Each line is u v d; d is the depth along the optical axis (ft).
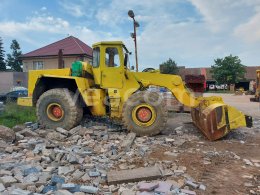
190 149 21.72
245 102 75.46
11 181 13.96
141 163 18.02
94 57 28.04
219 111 24.17
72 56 91.45
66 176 15.52
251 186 15.30
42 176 14.92
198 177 16.22
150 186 14.06
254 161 19.52
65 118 26.35
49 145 20.47
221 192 14.46
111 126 28.17
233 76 176.24
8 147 19.83
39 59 96.17
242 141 24.75
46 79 28.43
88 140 23.25
